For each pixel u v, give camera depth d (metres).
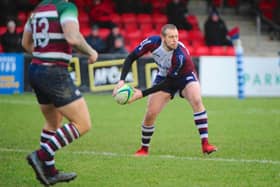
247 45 95.75
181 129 44.00
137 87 69.44
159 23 92.31
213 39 84.12
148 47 32.00
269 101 66.62
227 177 27.83
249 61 72.44
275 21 100.00
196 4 106.06
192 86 32.72
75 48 23.73
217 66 71.94
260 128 45.09
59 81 24.08
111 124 46.22
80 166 29.97
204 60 71.88
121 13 93.00
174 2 88.69
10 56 69.38
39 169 23.80
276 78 73.00
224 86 72.12
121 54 69.75
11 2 89.38
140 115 52.12
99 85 69.50
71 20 23.67
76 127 24.27
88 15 90.62
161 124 46.69
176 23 88.00
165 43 31.52
